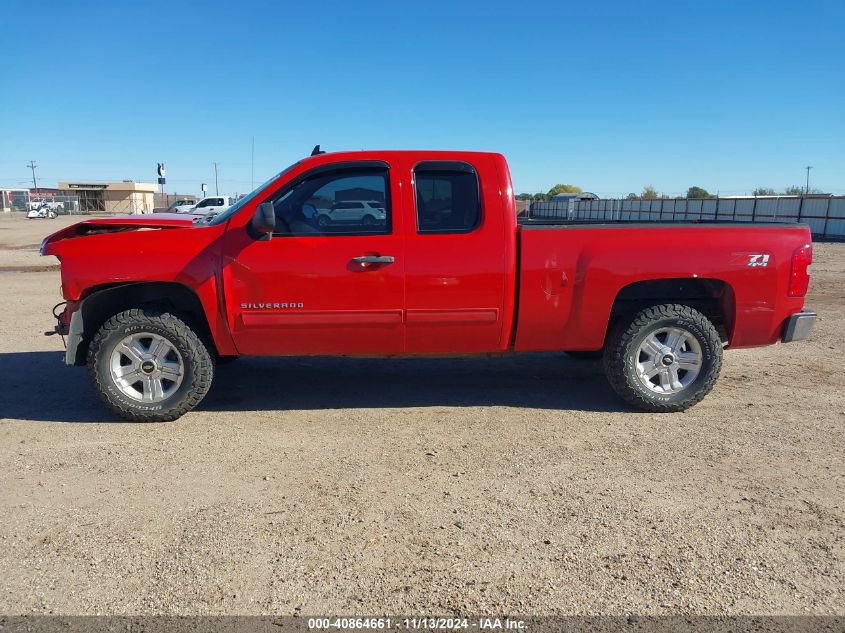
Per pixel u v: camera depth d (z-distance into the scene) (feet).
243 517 12.25
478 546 11.30
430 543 11.39
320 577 10.38
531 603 9.78
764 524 12.09
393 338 17.07
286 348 17.15
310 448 15.61
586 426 17.11
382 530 11.80
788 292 17.72
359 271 16.46
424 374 22.24
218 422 17.40
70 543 11.34
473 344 17.42
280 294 16.49
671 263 17.10
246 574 10.45
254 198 16.65
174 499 12.96
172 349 16.93
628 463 14.75
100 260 16.48
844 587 10.21
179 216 18.45
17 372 22.34
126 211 253.44
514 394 19.92
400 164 16.65
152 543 11.35
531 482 13.78
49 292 41.81
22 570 10.55
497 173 16.74
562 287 16.96
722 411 18.31
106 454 15.19
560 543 11.41
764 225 17.80
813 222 106.32
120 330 16.66
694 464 14.71
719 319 18.63
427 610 9.60
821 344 26.94
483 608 9.66
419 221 16.65
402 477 14.01
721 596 9.96
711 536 11.66
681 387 17.97
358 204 16.67
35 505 12.69
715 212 127.44
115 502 12.83
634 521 12.17
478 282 16.69
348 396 19.74
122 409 16.96
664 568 10.68
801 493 13.34
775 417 17.83
